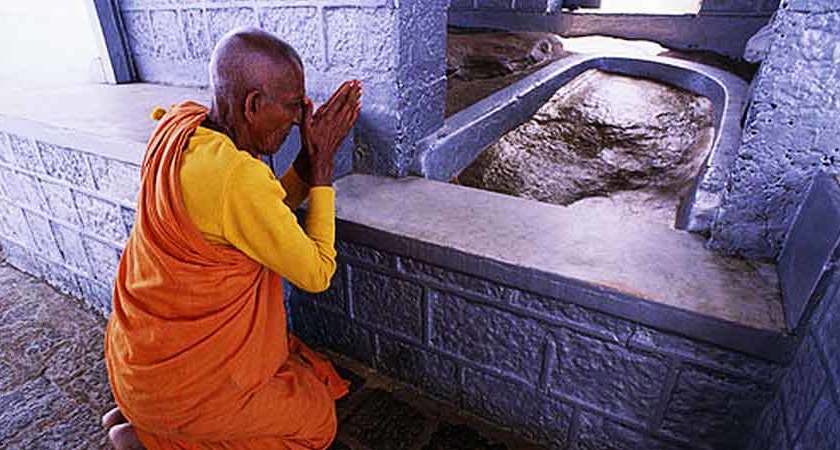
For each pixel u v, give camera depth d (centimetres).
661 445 120
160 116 108
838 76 93
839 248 81
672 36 366
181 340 95
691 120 245
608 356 117
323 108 105
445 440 142
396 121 164
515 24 429
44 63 252
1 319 197
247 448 112
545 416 136
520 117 257
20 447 141
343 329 167
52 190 188
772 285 108
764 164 107
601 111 263
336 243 149
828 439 71
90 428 147
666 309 102
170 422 103
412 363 155
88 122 168
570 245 126
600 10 419
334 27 162
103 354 178
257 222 88
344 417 149
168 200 86
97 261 191
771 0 319
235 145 93
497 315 129
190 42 214
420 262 135
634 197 195
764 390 102
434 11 169
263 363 108
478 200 154
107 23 232
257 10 179
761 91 102
